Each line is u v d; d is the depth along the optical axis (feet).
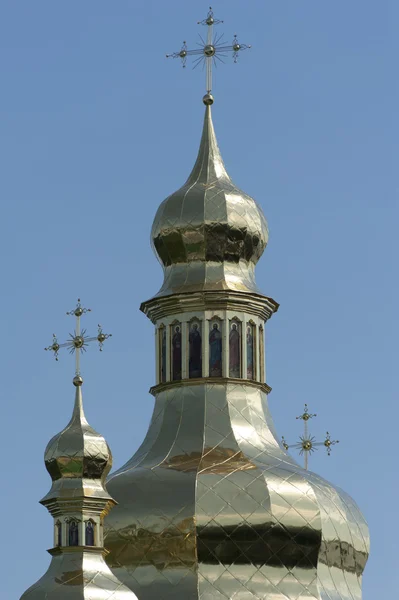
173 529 331.98
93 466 324.39
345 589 341.41
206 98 368.48
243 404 349.61
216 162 364.58
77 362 334.44
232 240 356.38
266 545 332.60
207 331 352.49
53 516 322.96
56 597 313.94
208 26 370.32
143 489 336.29
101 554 320.91
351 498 347.97
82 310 337.11
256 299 354.54
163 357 354.74
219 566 331.16
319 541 335.67
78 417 329.31
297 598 332.39
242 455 341.62
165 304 354.13
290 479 338.34
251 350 354.54
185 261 357.00
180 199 357.61
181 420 347.56
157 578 331.16
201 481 335.06
